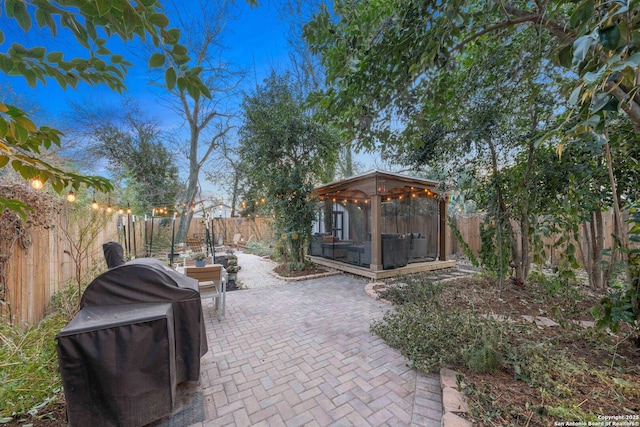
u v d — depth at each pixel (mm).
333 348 2930
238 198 14930
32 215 3277
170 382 1897
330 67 2420
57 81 1433
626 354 2279
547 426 1522
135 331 1793
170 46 1093
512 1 2527
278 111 7102
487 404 1745
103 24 1040
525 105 3568
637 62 876
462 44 2121
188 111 12195
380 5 2275
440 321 2748
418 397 2119
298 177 7078
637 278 2164
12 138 1292
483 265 4863
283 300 4695
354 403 2080
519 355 2174
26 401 1860
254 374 2479
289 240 7121
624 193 3248
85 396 1698
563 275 3064
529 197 3947
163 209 9180
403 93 2408
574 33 1440
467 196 4676
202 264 4316
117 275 2113
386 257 6176
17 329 2553
